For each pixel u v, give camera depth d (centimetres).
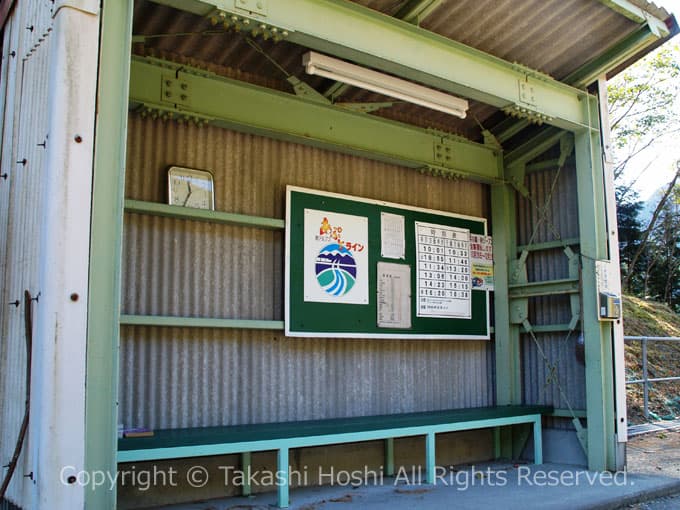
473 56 524
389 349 614
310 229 557
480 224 695
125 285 473
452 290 655
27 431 324
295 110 552
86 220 306
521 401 680
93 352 309
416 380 631
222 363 509
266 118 533
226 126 523
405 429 538
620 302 615
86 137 311
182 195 497
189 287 500
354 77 499
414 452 616
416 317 622
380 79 513
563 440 645
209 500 485
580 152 631
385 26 460
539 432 637
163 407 478
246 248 532
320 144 571
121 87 332
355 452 573
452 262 661
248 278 530
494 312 696
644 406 871
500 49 566
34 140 362
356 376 587
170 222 497
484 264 690
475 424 588
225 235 523
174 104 490
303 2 416
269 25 400
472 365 680
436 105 548
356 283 582
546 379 661
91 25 318
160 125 499
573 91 614
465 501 482
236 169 532
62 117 306
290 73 563
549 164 677
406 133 629
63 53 310
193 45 508
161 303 487
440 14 513
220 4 380
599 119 629
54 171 302
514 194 711
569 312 651
